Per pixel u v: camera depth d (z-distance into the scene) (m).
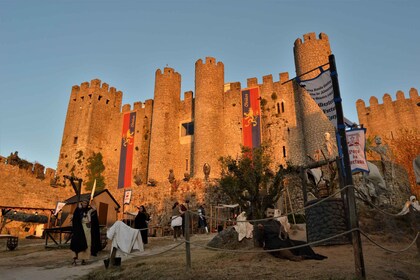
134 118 46.69
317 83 8.47
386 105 39.22
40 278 8.19
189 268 7.33
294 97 37.53
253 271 6.76
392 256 8.45
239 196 10.94
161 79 44.09
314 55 35.66
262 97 38.91
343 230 10.28
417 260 8.07
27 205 33.78
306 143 33.34
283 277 6.19
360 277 5.86
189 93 44.09
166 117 42.09
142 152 43.81
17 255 13.23
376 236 11.45
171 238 17.59
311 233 10.70
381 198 16.92
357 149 13.38
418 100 37.78
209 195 29.31
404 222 12.09
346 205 10.62
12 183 33.06
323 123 32.75
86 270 9.09
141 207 14.51
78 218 10.30
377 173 17.08
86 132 44.88
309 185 13.62
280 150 35.41
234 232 12.10
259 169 11.62
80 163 43.22
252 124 37.84
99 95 48.16
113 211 24.08
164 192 31.98
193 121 41.97
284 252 8.11
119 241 8.67
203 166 34.78
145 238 13.89
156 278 6.97
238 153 37.06
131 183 42.44
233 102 40.16
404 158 33.56
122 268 8.39
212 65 40.38
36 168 36.03
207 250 11.47
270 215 12.63
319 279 5.93
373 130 38.88
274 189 10.76
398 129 37.41
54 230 14.89
